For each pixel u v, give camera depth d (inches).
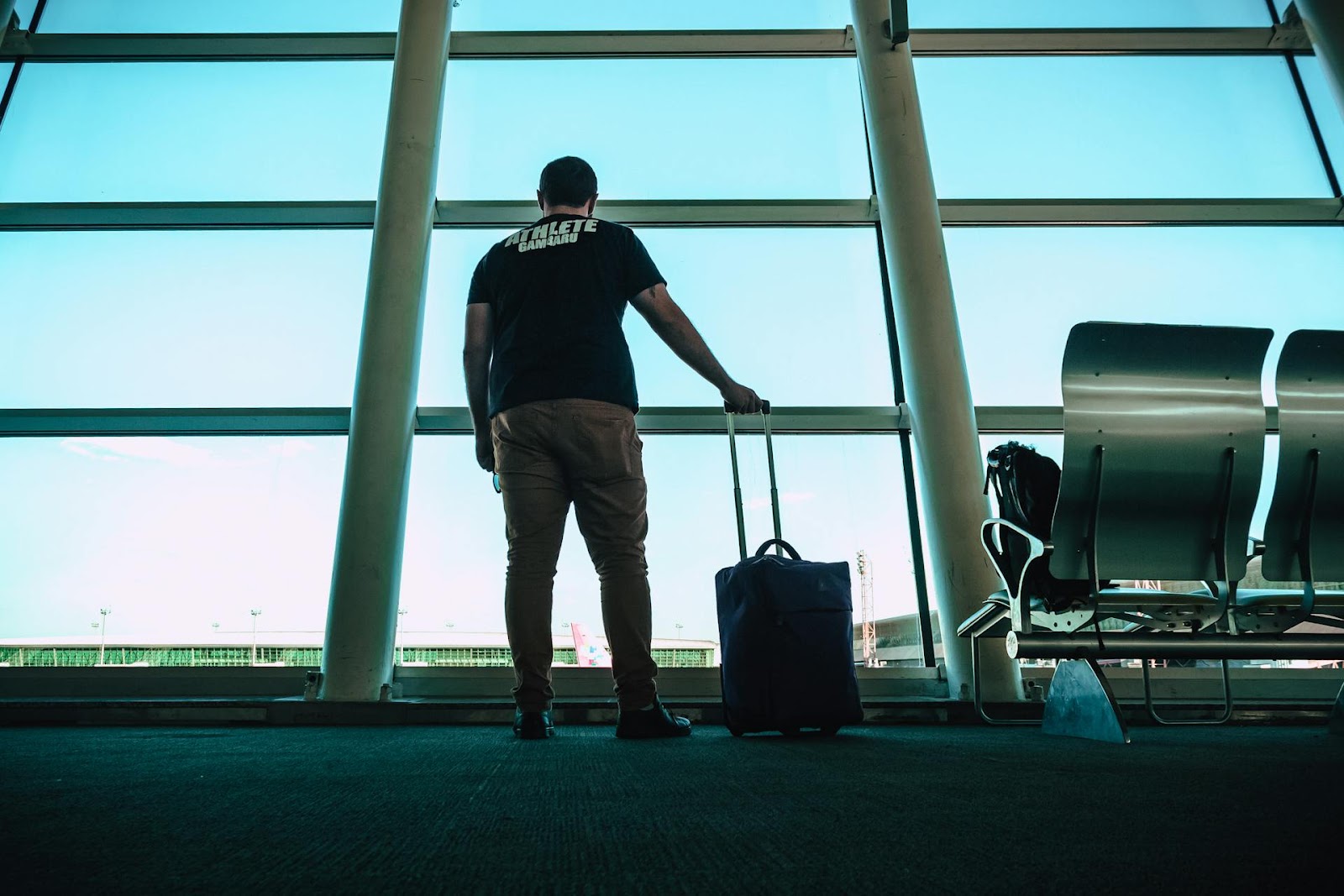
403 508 142.0
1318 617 81.1
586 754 62.7
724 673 89.0
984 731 95.7
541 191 94.3
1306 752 61.7
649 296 87.4
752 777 46.3
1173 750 64.7
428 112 159.5
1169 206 173.9
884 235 161.2
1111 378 74.3
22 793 39.5
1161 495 75.1
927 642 152.6
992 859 23.9
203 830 29.7
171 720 118.3
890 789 40.1
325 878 22.5
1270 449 162.2
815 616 84.9
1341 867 22.4
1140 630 82.4
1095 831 28.4
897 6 163.5
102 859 24.7
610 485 83.9
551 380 83.0
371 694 130.7
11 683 140.7
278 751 66.6
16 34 178.2
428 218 155.6
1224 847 25.3
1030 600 80.2
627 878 22.3
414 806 35.4
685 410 160.7
